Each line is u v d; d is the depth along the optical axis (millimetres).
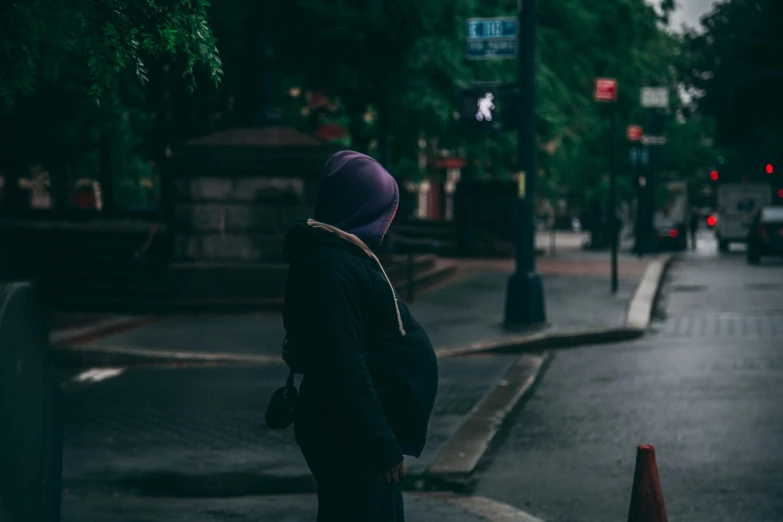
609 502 7414
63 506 7305
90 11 5512
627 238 62844
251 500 7500
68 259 20625
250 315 18266
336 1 20297
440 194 73000
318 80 21859
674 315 19188
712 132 44781
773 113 43531
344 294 3652
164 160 22922
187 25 5516
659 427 9617
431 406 3902
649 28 35719
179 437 9664
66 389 12250
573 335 15672
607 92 21406
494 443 9312
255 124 19750
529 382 12352
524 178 16672
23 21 5527
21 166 24828
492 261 33281
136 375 13211
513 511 7020
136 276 19734
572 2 30891
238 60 20375
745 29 42750
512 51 16297
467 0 24391
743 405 10430
